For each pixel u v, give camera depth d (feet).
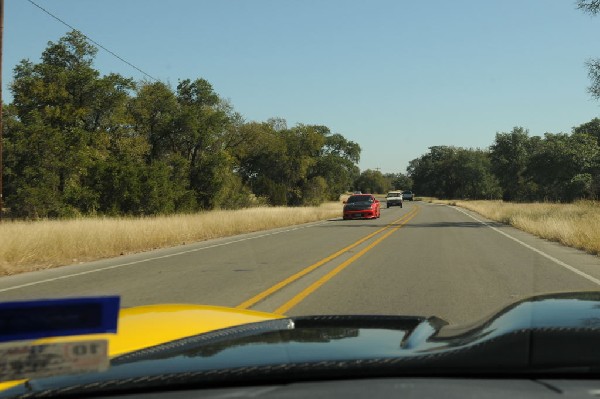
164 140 165.07
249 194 206.59
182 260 47.34
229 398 5.09
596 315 6.20
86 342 3.53
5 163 120.67
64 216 115.55
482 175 527.81
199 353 6.47
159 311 11.30
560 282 32.58
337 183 339.77
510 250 52.31
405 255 48.26
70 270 41.96
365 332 7.76
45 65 141.90
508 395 4.80
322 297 28.30
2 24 67.10
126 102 154.51
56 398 5.43
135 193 129.90
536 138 377.71
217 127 168.55
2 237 48.21
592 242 50.98
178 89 174.29
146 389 5.43
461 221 110.42
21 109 142.41
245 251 54.44
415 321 8.89
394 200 222.69
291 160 251.80
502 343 5.28
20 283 35.53
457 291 29.76
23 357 3.34
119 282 34.86
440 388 4.99
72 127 136.26
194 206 156.66
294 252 52.49
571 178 265.13
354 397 4.90
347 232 79.82
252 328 8.61
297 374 5.50
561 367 5.19
